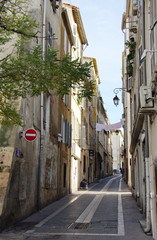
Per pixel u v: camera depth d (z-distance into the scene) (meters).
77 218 13.55
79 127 32.22
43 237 9.97
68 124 25.52
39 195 15.80
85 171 36.88
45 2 17.36
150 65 10.45
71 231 10.88
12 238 9.82
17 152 12.06
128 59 19.84
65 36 24.66
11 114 9.41
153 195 9.90
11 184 11.94
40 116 16.59
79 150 31.22
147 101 9.70
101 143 57.91
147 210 10.60
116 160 103.69
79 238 9.84
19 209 12.70
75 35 30.03
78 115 31.64
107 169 74.44
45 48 17.61
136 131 17.08
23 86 9.61
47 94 18.34
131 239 9.70
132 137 19.61
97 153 51.28
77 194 25.41
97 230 11.05
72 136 27.89
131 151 23.62
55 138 20.52
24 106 13.10
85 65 9.53
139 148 16.70
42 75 9.09
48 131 18.34
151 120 10.33
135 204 18.52
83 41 34.50
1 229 10.62
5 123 9.72
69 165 26.02
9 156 11.39
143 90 9.78
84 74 9.49
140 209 15.20
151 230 10.34
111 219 13.28
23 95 9.56
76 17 30.09
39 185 15.84
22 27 9.73
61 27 23.28
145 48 11.54
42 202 16.67
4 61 9.28
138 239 9.70
